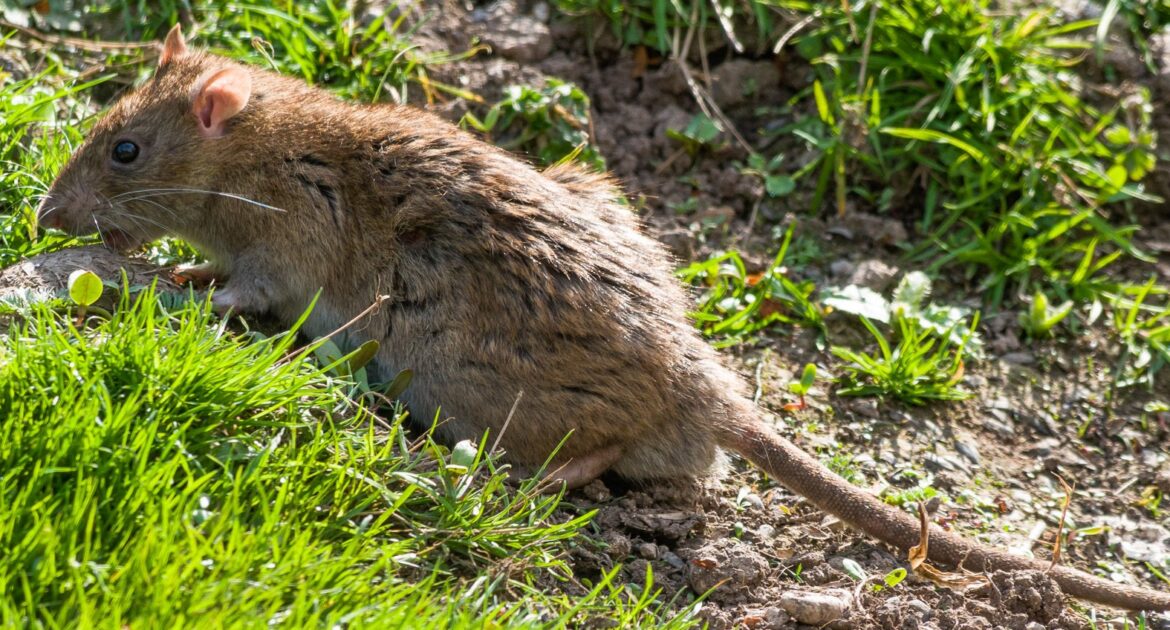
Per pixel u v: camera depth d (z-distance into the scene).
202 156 6.40
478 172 6.30
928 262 8.62
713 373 6.34
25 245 6.56
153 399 5.02
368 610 4.46
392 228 6.21
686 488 6.39
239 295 6.36
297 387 5.30
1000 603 5.81
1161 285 8.69
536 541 5.33
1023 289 8.44
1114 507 7.16
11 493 4.51
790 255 8.51
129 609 4.20
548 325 5.94
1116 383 8.00
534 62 9.09
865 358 7.59
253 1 8.49
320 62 8.38
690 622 5.19
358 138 6.40
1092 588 5.86
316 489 5.05
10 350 5.13
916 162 8.88
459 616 4.54
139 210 6.49
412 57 8.53
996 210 8.78
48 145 7.12
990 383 7.90
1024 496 7.13
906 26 8.98
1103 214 8.89
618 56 9.30
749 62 9.38
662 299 6.23
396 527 5.18
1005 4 9.59
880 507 6.13
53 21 8.37
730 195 8.80
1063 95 8.94
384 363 6.21
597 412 5.98
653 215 8.55
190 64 6.67
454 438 6.14
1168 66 9.48
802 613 5.52
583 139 8.51
